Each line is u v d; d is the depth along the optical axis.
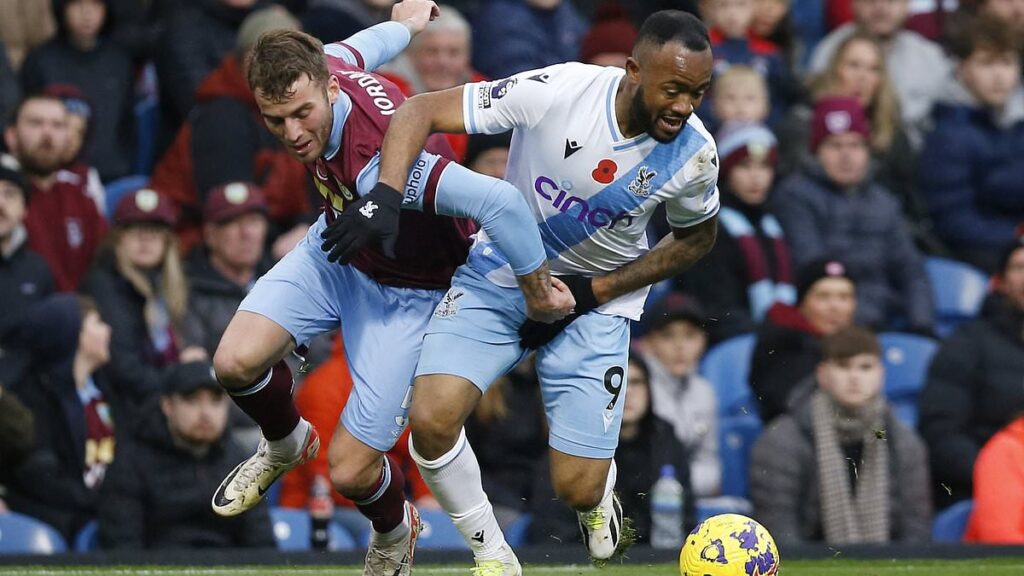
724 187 30.30
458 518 18.06
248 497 18.86
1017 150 33.97
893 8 35.09
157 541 24.31
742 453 27.78
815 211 31.06
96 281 27.00
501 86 17.28
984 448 26.36
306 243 18.42
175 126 32.16
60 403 25.73
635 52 16.75
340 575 22.23
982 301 30.80
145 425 24.36
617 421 18.56
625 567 23.55
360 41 18.70
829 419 25.47
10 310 26.73
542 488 25.52
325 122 16.91
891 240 31.52
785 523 25.27
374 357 18.09
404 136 16.72
